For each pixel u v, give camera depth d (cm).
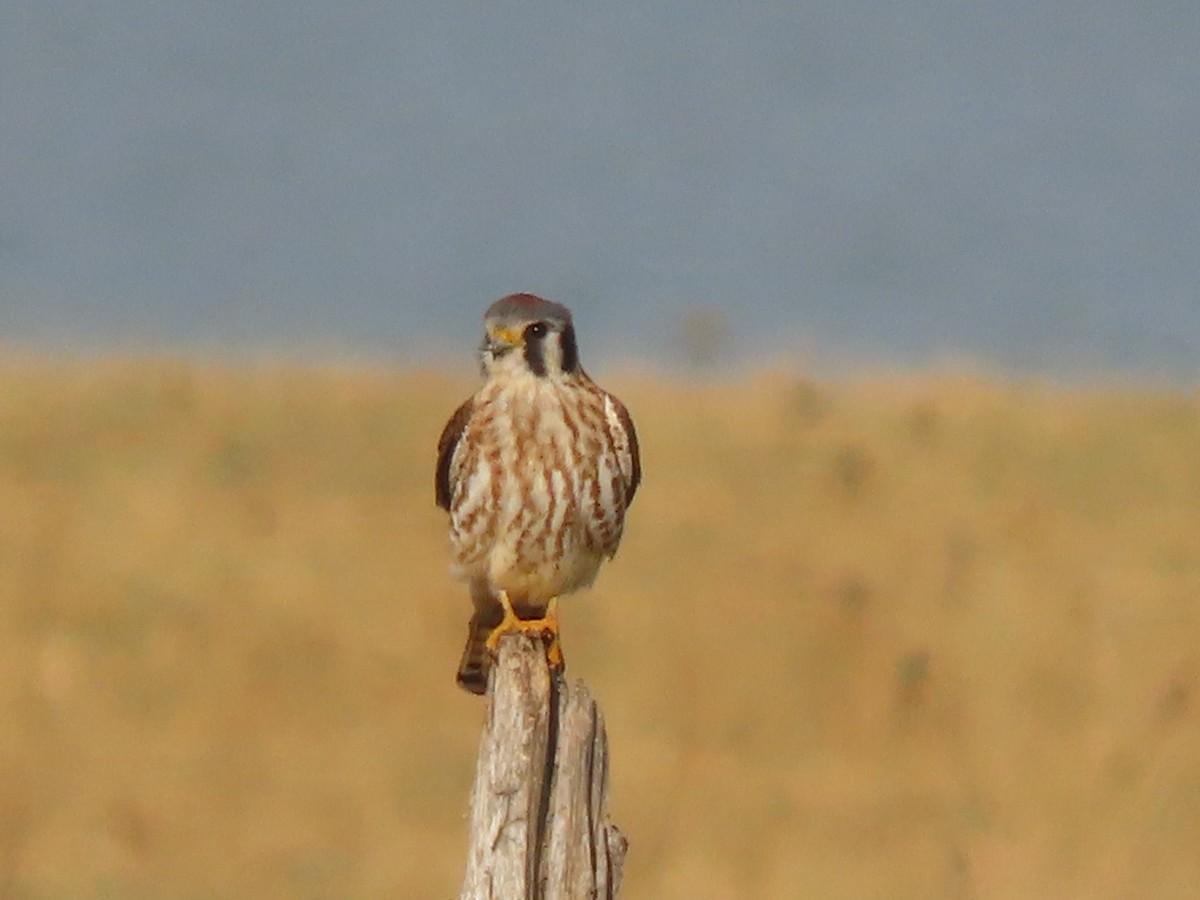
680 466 2002
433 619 1758
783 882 1426
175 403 2180
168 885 1459
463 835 1523
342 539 1884
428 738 1630
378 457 2064
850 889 1423
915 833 1484
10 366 2322
